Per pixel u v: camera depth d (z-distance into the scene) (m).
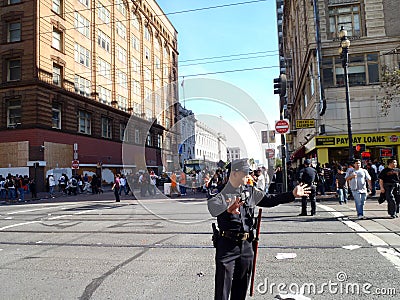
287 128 10.30
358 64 22.12
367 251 5.96
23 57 27.94
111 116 37.16
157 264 5.54
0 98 28.25
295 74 35.38
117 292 4.36
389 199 9.26
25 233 8.72
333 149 22.11
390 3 21.94
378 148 21.31
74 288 4.55
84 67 33.75
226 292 2.91
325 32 22.64
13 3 28.80
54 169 28.53
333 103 22.06
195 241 7.12
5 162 27.73
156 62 26.88
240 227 3.04
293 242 6.77
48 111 28.61
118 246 6.90
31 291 4.48
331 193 16.83
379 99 21.36
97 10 36.09
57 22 30.00
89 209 14.27
